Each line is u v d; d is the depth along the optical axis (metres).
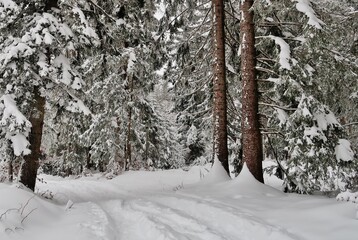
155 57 15.78
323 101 11.28
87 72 19.92
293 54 10.88
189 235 6.40
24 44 9.38
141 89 24.00
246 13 11.81
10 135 9.30
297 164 10.34
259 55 12.74
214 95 13.27
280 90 11.15
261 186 10.47
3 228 6.04
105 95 22.72
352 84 11.59
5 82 9.65
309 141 9.97
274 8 10.81
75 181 22.44
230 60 14.99
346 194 6.90
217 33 13.43
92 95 22.55
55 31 9.89
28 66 9.62
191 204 8.74
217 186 11.14
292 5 10.73
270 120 11.73
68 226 7.07
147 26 18.98
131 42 17.83
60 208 8.91
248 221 6.81
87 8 12.08
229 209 7.83
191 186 12.38
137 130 27.89
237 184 10.67
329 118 10.41
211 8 14.25
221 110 13.05
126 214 8.38
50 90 10.75
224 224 7.00
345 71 11.26
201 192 10.69
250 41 11.67
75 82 10.50
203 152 27.12
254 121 11.34
